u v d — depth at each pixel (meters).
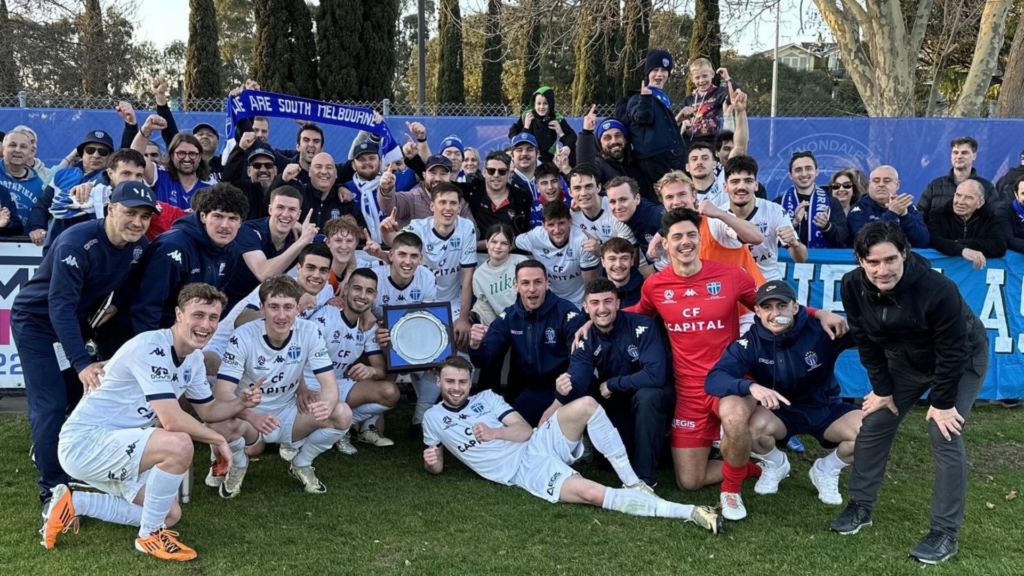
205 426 3.41
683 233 4.18
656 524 3.75
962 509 3.40
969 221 5.71
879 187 5.69
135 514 3.47
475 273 5.34
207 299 3.35
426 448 4.55
